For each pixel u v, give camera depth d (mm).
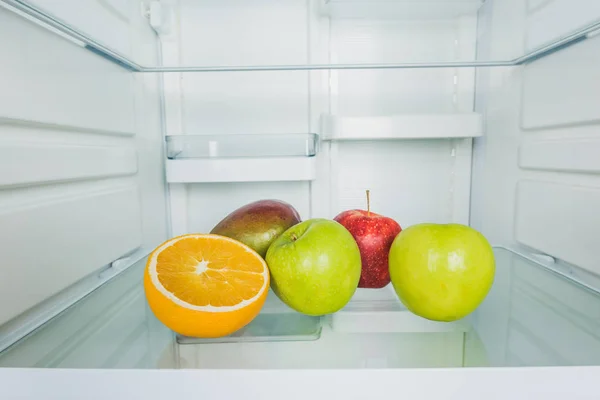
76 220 585
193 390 326
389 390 327
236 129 932
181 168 812
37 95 500
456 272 490
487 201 896
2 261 442
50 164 523
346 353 482
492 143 875
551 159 709
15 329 475
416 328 544
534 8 733
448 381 328
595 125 607
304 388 327
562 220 686
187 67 760
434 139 950
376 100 933
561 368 332
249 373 328
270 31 915
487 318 565
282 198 950
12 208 463
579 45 628
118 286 655
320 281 499
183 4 902
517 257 791
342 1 818
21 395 324
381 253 614
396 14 896
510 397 328
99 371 327
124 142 749
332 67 765
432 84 931
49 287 527
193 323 459
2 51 441
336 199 957
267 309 607
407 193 960
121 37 720
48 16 493
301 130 938
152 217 861
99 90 652
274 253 533
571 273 675
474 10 892
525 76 781
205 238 556
